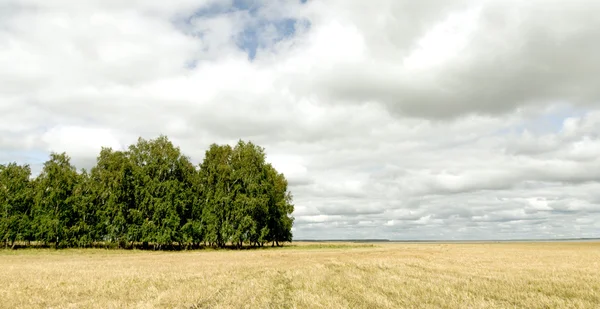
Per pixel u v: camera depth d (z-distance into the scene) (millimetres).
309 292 16828
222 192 71000
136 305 14094
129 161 68812
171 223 65188
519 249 73750
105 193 67812
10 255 51312
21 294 16656
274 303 14461
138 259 43406
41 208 66250
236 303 14469
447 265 32500
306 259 41469
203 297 15711
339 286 19062
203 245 77312
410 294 16359
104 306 13969
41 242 68562
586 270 27984
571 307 13734
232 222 70250
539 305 14156
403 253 55625
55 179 67750
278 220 81562
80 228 67000
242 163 73375
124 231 66875
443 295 16125
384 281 20953
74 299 15656
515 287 18719
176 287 18844
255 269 28750
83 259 43688
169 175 70938
